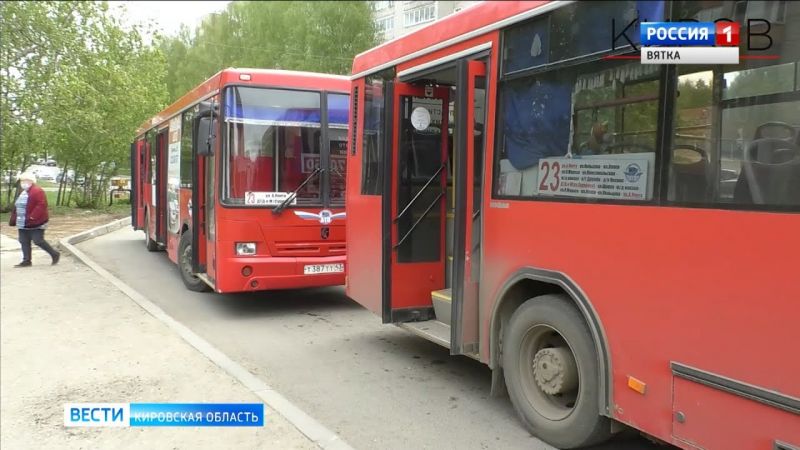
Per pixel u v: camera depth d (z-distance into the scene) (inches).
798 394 98.0
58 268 426.0
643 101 126.2
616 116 132.0
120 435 159.0
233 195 289.1
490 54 170.4
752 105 109.5
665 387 120.0
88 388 193.6
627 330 128.0
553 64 148.8
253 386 192.5
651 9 125.0
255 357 234.1
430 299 227.1
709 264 111.8
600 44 136.2
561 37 146.6
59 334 256.1
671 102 120.4
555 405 154.9
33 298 327.0
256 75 297.0
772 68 108.8
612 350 131.7
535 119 154.3
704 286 112.5
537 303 153.7
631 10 129.0
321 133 308.3
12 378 204.7
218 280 289.9
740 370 106.3
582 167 140.1
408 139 219.6
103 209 986.1
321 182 307.6
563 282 143.6
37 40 733.3
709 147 114.0
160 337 249.9
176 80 1690.5
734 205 108.7
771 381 101.7
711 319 111.3
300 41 1502.2
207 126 296.5
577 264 140.4
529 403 158.7
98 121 792.3
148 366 213.6
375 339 261.0
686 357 115.6
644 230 124.3
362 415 176.9
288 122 302.2
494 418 174.2
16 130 723.4
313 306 327.9
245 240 289.7
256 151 294.4
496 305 166.9
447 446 155.7
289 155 301.4
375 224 230.1
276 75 301.7
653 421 122.6
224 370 208.2
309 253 303.1
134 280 405.1
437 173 226.5
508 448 154.2
